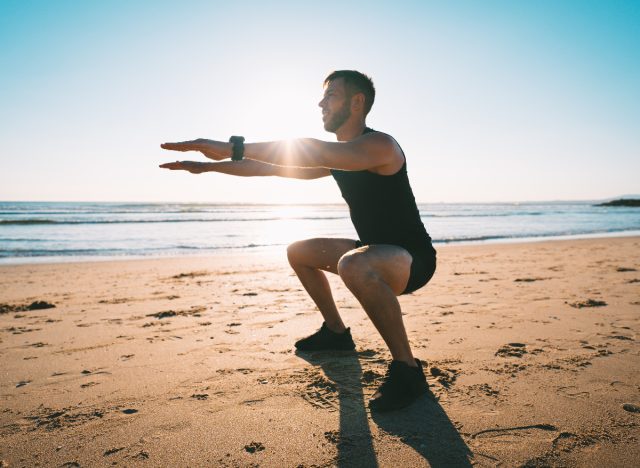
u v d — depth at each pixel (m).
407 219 2.16
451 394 2.01
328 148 1.81
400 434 1.65
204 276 7.04
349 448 1.56
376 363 2.48
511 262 8.33
